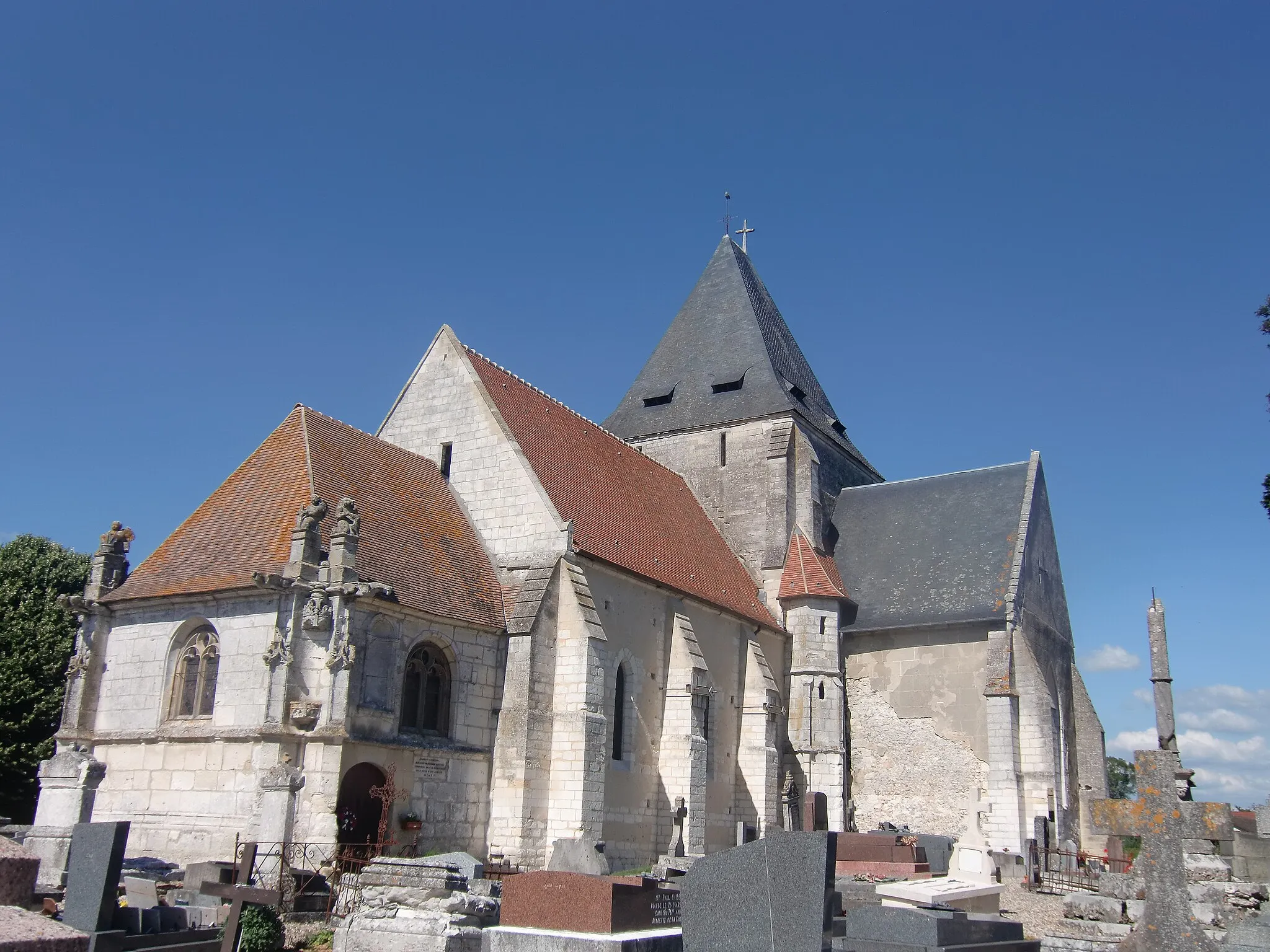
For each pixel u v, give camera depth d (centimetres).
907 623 4100
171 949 1644
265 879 2141
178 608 2670
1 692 3834
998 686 3806
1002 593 4025
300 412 3025
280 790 2222
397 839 2520
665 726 3341
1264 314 2233
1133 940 1556
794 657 4116
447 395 3434
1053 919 2586
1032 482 4444
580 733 2856
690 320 5141
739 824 3509
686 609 3553
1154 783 1602
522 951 1531
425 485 3222
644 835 3172
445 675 2811
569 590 3005
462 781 2753
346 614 2464
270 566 2558
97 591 2794
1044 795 3688
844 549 4612
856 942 1784
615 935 1535
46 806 2209
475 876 1994
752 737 3728
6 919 1098
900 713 4050
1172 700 1644
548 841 2822
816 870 1323
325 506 2564
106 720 2711
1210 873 1590
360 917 1639
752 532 4412
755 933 1338
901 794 3956
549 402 3872
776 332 5106
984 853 2914
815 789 3922
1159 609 1689
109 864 1597
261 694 2448
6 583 4122
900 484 4816
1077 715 4394
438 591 2823
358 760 2452
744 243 5472
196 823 2430
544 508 3130
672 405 4881
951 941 1781
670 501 4200
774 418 4531
